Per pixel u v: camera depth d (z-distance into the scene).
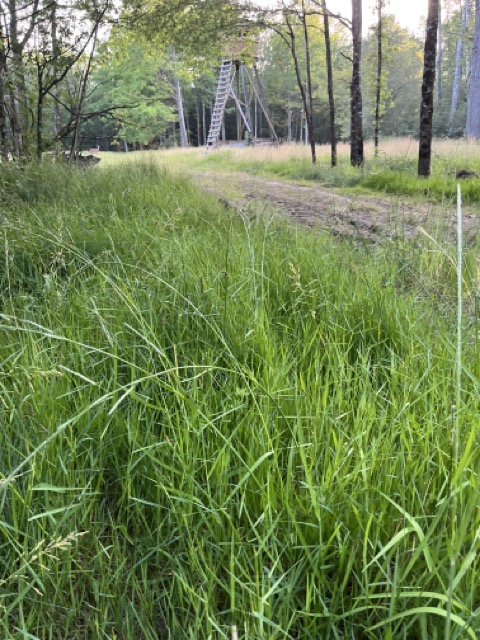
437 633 1.20
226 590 1.32
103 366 2.31
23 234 4.27
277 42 39.31
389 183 11.21
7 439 1.76
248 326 2.48
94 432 1.92
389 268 3.55
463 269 3.43
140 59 25.02
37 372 1.77
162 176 9.80
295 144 28.27
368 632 1.25
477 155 15.02
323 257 3.62
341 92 47.84
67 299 3.02
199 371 2.22
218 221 5.00
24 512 1.49
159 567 1.51
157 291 2.93
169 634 1.27
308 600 1.22
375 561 1.32
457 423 1.23
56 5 10.70
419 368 2.24
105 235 4.39
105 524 1.64
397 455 1.54
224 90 31.84
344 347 2.52
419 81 51.38
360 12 14.66
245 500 1.58
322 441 1.70
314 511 1.42
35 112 13.93
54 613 1.36
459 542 1.05
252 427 1.73
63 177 8.06
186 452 1.68
